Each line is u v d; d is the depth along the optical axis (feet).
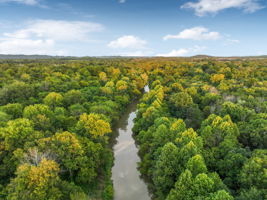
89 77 403.13
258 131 153.28
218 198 87.45
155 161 147.95
